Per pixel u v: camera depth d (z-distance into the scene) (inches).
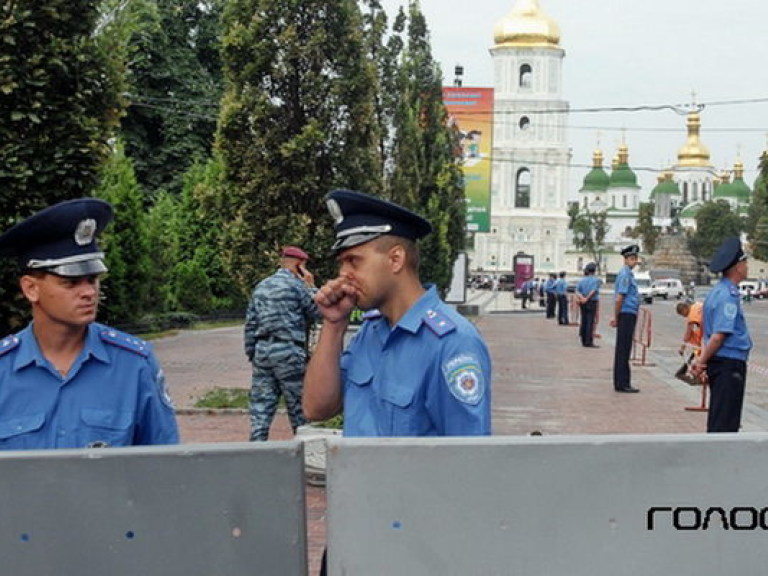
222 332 1122.7
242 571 123.2
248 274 466.0
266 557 123.1
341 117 464.4
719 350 356.2
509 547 124.5
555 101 3991.1
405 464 124.3
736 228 4254.4
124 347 152.1
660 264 4224.9
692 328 531.2
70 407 147.6
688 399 591.5
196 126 1515.7
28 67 221.1
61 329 148.3
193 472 122.8
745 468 125.4
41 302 147.8
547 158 4033.0
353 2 463.8
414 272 154.3
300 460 123.6
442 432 147.5
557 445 124.5
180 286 1245.7
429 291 153.9
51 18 223.3
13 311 223.1
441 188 1164.5
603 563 124.9
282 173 462.0
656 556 125.2
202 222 1295.5
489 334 1174.3
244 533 123.1
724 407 358.0
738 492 125.4
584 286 984.3
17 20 217.2
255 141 460.1
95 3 232.5
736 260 354.3
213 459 122.8
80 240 147.3
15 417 146.9
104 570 123.4
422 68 1156.5
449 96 1557.6
